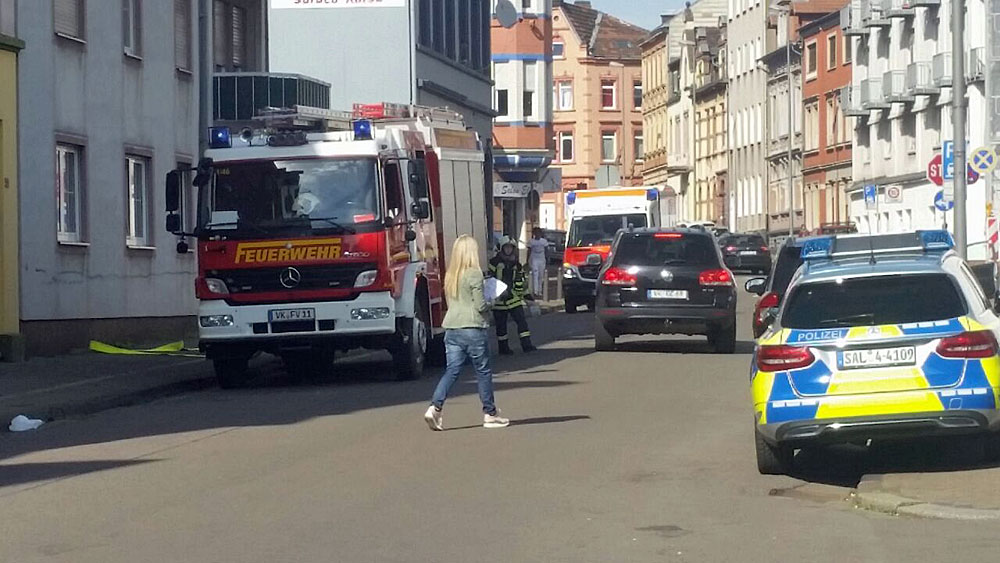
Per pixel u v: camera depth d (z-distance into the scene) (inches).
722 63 4429.1
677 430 620.4
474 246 631.2
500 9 2440.9
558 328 1416.1
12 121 1003.9
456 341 630.5
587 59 5068.9
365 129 836.0
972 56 2477.9
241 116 1432.1
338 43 1908.2
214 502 457.4
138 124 1222.3
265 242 829.2
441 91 2022.6
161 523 422.6
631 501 453.4
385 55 1904.5
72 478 515.8
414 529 408.5
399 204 858.8
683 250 1039.0
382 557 371.2
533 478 497.7
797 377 479.2
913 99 2807.6
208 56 1381.6
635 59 5172.2
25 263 1031.6
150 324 1239.5
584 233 1745.8
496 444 582.2
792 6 3713.1
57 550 385.1
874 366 473.7
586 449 566.3
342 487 482.0
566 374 889.5
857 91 3115.2
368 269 829.2
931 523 412.8
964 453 530.0
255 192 836.0
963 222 1321.4
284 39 1907.0
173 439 621.6
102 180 1152.8
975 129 2502.5
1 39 984.3
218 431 644.1
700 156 4616.1
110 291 1162.6
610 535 399.2
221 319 832.3
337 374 954.7
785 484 485.1
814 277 494.0
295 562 366.3
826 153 3491.6
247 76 1432.1
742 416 668.1
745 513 432.8
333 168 834.8
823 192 3518.7
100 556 376.5
